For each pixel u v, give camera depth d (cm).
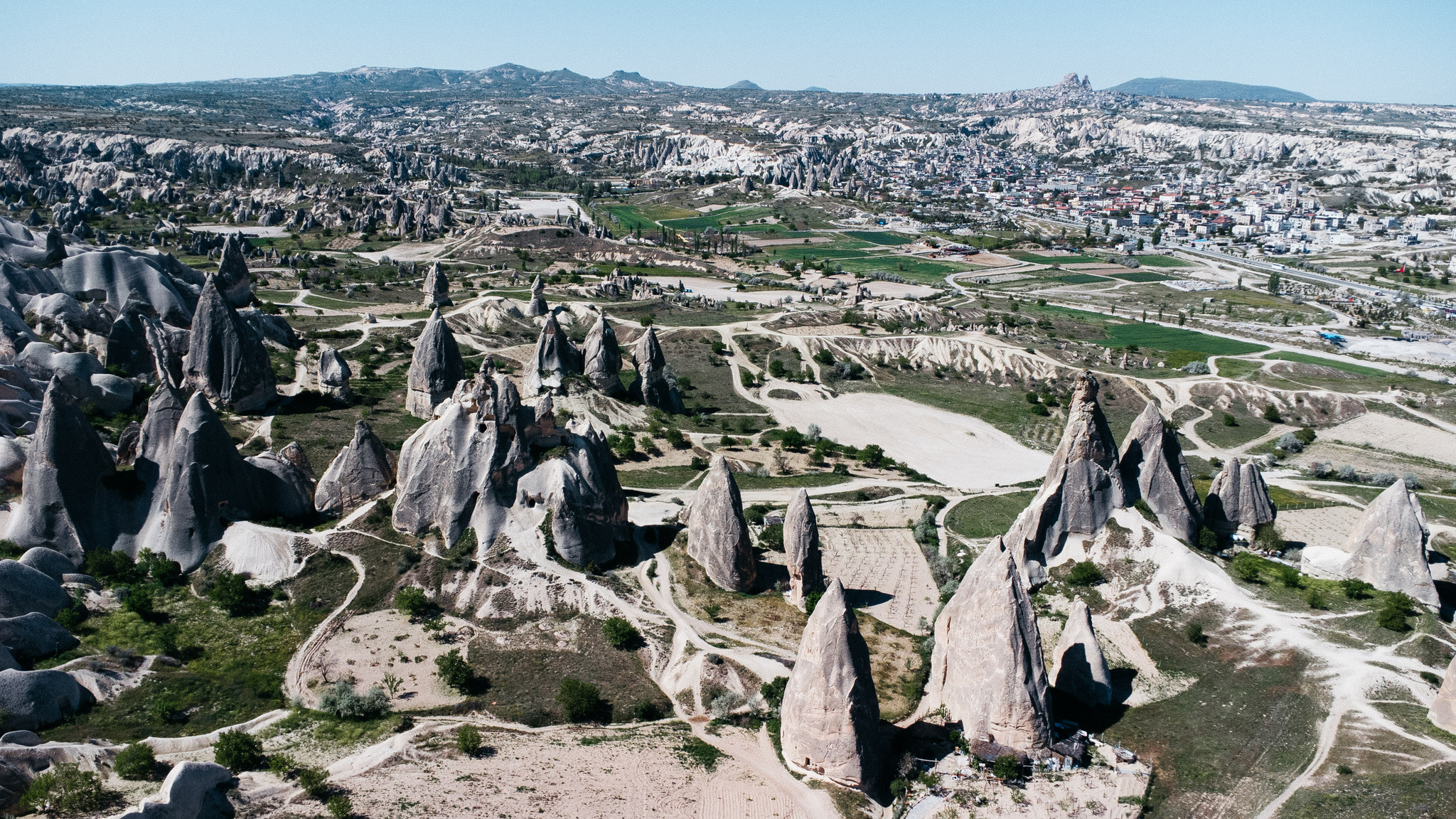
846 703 5591
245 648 6788
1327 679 6962
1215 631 7656
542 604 7519
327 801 5103
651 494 10531
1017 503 10975
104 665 6181
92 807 4797
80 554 7481
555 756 5788
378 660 6794
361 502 8519
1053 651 7500
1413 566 8388
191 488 7681
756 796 5528
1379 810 5516
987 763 5878
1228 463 9706
